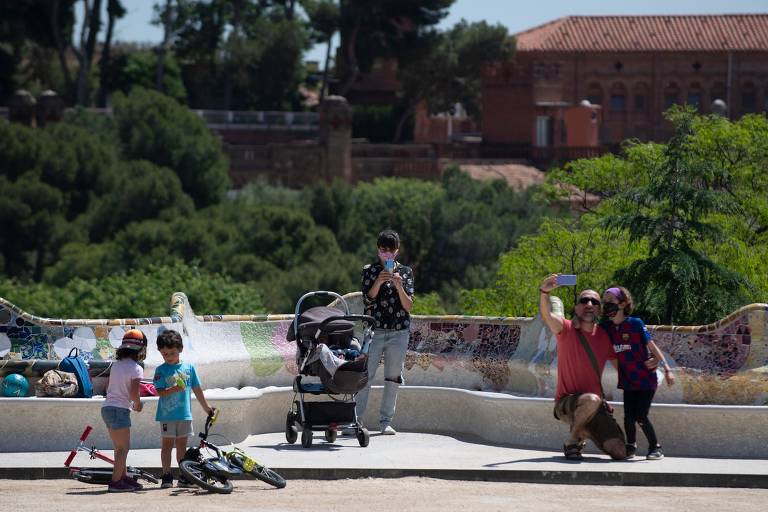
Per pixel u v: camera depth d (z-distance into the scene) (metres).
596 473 25.00
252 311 107.00
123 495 23.42
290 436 29.00
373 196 156.25
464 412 31.31
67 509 21.62
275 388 31.39
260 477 24.17
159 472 25.47
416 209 148.38
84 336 30.22
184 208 147.00
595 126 198.88
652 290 39.75
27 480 25.27
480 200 158.00
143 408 28.16
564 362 27.03
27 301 106.44
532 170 196.12
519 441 28.97
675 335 29.64
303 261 132.12
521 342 31.75
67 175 149.25
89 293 105.31
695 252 40.16
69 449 27.69
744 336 29.11
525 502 22.61
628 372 26.66
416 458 26.83
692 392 28.97
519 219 148.38
